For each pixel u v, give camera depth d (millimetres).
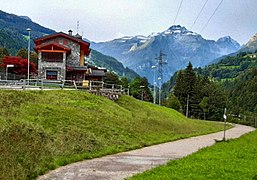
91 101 47188
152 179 16859
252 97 156000
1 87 44781
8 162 18344
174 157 27469
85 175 19234
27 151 21016
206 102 132125
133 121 45438
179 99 137625
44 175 18969
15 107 31781
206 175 17922
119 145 31594
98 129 33750
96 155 26156
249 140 49844
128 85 140125
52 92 45500
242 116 145000
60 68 73438
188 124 67812
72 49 77625
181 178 17016
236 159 24391
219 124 99312
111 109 47219
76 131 29953
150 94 150125
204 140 44781
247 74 199500
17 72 82438
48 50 73000
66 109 36219
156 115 62812
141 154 28641
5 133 22391
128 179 17391
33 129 25500
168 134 46406
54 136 26703
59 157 23188
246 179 17203
